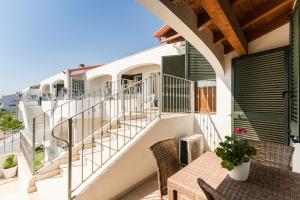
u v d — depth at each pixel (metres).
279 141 3.06
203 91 4.63
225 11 1.97
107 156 3.15
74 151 3.57
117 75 8.69
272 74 3.17
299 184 1.42
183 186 1.46
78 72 11.16
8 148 7.76
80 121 7.05
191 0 1.98
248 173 1.50
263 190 1.35
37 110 11.85
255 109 3.40
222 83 4.09
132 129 3.79
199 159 2.00
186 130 4.32
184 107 4.73
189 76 4.66
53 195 2.55
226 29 2.37
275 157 2.12
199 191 1.38
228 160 1.45
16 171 4.26
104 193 2.62
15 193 3.39
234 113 3.71
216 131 4.21
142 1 1.59
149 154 3.34
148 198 2.80
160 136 3.57
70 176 2.36
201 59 4.51
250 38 3.44
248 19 2.71
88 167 3.12
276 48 3.11
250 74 3.48
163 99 4.93
